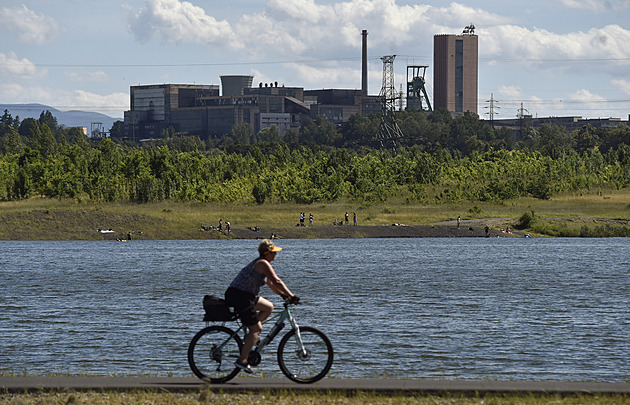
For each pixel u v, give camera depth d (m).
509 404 21.92
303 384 23.86
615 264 112.00
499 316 58.59
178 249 149.00
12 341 47.22
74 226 184.50
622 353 43.25
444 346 45.31
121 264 113.94
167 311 61.91
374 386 23.34
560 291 76.69
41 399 22.55
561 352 43.50
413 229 193.12
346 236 186.62
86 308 63.94
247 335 24.02
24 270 103.94
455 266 109.06
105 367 39.09
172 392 23.45
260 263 23.84
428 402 22.14
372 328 52.34
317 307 63.94
